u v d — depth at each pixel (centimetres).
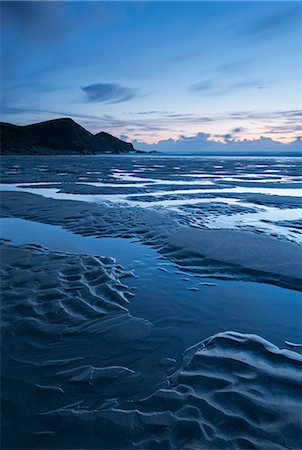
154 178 2523
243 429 225
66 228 851
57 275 511
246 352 319
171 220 947
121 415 241
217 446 213
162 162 5634
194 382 275
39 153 11856
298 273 522
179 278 518
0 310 398
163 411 244
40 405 252
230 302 438
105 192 1630
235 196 1529
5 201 1256
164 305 425
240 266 552
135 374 290
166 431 226
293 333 363
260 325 379
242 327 375
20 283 478
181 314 403
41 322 375
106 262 580
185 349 330
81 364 304
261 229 852
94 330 362
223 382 274
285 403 249
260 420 233
